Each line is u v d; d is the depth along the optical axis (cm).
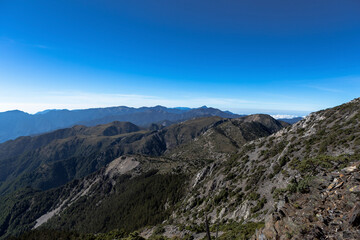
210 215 5425
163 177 14850
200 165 15362
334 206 1238
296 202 1463
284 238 1233
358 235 976
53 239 6244
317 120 6281
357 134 4016
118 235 5150
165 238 4516
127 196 15138
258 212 3606
